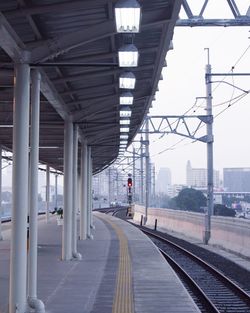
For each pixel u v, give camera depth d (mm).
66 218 17953
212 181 31141
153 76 14898
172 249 30016
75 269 15945
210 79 29094
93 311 10102
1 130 21656
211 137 31312
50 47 9836
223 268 21484
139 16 7664
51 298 11328
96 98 16266
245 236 24734
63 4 8461
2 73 11555
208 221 31188
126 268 16266
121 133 25328
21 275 9609
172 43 13445
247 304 13945
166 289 12781
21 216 9672
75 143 19000
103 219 52844
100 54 11750
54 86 13602
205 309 13281
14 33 9016
